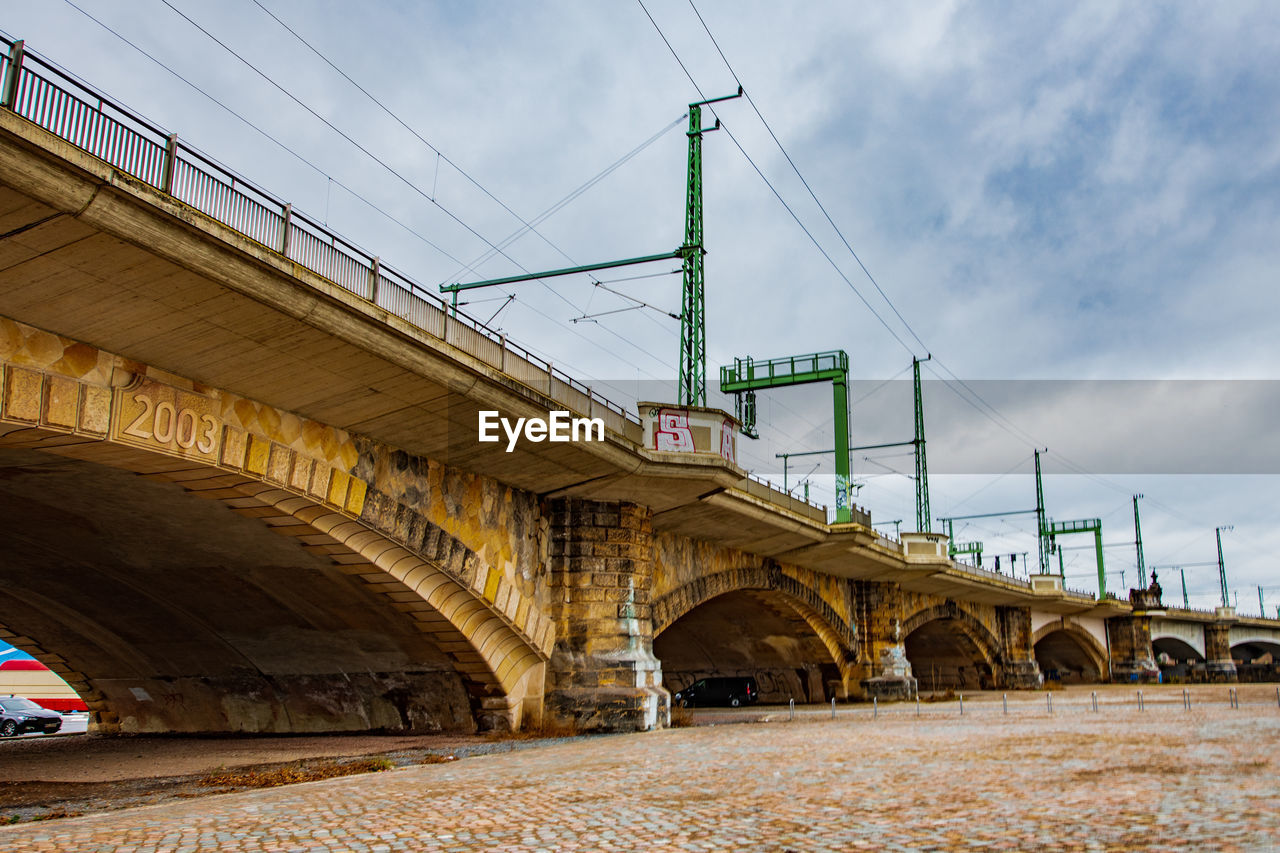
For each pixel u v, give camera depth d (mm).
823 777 18703
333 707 37469
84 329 18594
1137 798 15117
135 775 23922
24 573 33000
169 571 31312
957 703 56312
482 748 28125
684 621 59531
